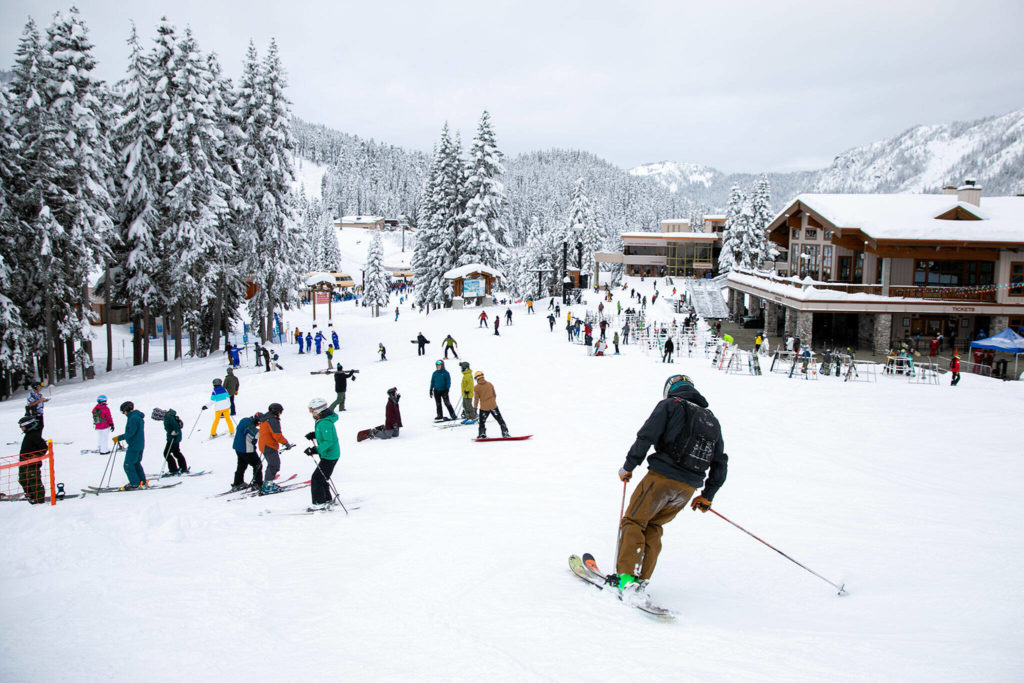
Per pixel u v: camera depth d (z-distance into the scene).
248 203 41.03
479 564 5.77
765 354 36.06
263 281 42.25
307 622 4.59
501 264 59.75
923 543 6.69
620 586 4.71
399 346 40.12
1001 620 4.38
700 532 7.14
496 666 3.71
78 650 4.17
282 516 8.12
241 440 10.43
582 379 25.25
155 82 35.97
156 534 7.07
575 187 91.56
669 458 4.55
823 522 7.66
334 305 109.88
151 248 36.94
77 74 31.42
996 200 43.91
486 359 31.97
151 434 18.02
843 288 39.22
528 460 12.32
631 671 3.54
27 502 9.51
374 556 6.18
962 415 17.23
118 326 57.28
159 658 4.03
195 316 40.91
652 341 37.75
